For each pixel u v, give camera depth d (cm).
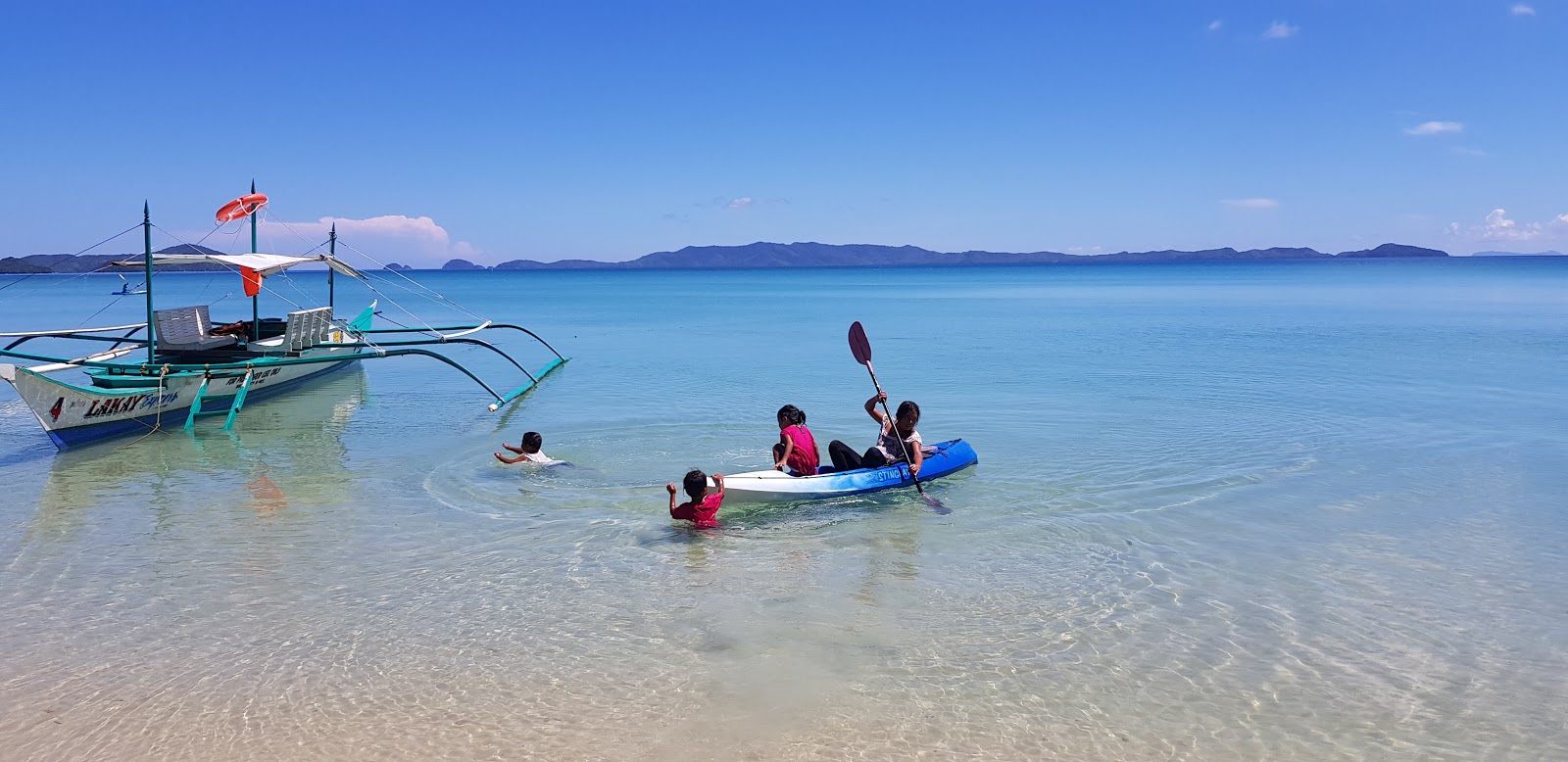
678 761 502
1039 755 507
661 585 760
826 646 641
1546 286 7200
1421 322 3519
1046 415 1523
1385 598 722
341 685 591
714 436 1371
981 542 868
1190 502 993
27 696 576
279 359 1591
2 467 1197
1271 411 1547
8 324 3688
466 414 1603
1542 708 554
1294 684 585
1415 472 1120
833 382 1994
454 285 13562
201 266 1658
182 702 570
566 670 609
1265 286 8100
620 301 7056
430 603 722
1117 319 4031
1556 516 934
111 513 973
